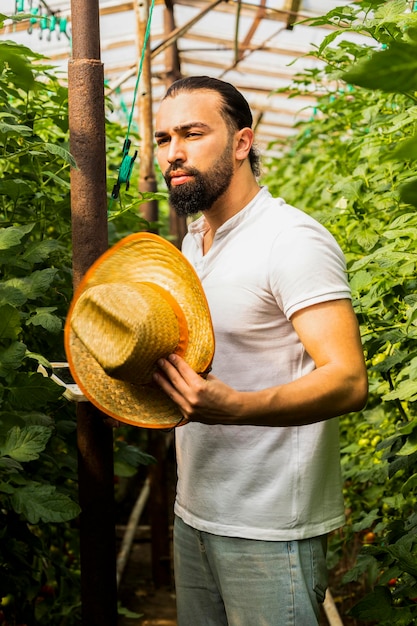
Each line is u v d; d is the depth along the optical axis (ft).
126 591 12.99
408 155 2.11
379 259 6.99
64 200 8.02
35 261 6.76
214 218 6.25
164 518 13.05
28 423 6.37
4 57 2.48
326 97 12.12
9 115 6.78
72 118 6.77
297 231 5.66
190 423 6.22
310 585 5.99
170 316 5.02
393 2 6.91
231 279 5.87
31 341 7.94
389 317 7.72
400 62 2.04
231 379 5.97
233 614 6.10
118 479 15.65
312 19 7.52
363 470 9.09
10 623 8.43
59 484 8.11
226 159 5.93
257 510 5.90
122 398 5.37
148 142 11.91
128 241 5.55
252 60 21.56
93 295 5.15
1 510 7.18
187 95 5.88
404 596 6.30
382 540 7.48
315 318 5.43
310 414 5.19
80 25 6.68
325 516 6.07
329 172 13.14
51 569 9.37
